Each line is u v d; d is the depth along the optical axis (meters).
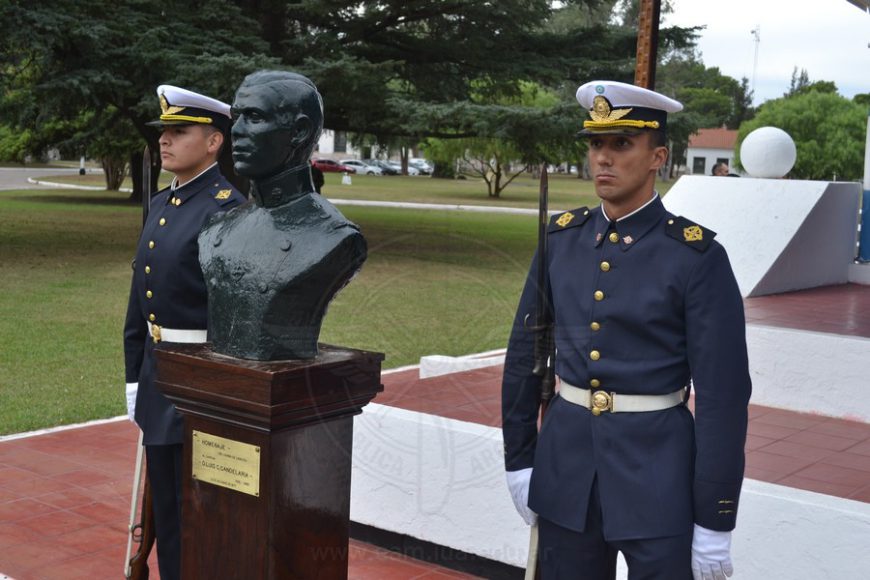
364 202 15.72
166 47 12.07
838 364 4.95
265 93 2.25
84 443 5.07
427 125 12.95
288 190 2.31
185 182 3.17
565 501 2.31
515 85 16.38
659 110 2.28
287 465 2.27
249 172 2.29
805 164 32.84
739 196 6.95
